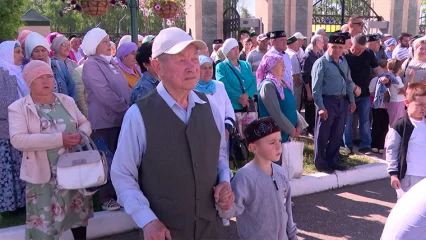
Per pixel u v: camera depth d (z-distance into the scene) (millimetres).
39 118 2955
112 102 3756
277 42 5238
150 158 1956
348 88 5207
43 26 13336
